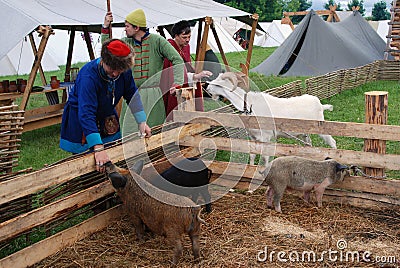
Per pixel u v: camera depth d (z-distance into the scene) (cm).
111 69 362
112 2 988
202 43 1033
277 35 3562
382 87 1400
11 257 348
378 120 492
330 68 1631
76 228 411
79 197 400
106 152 407
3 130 432
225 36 2812
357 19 2016
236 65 2127
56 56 2336
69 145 423
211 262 390
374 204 487
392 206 480
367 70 1482
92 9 902
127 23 496
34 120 871
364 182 486
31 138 867
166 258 398
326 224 459
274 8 5575
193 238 384
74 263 388
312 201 512
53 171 362
